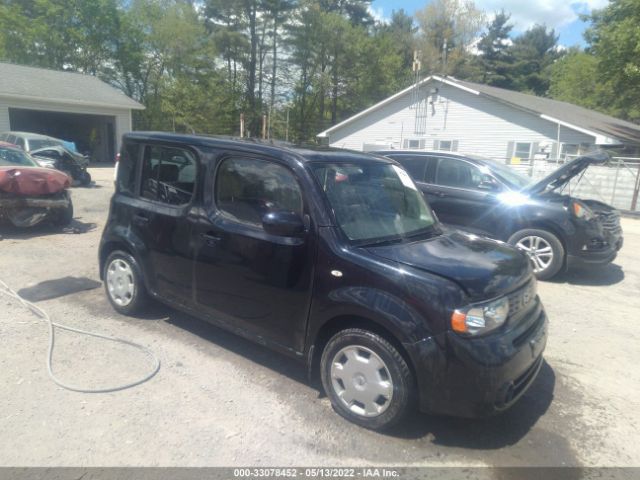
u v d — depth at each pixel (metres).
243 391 3.61
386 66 43.97
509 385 2.97
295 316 3.48
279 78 44.34
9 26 34.62
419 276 3.02
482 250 3.66
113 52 39.47
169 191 4.36
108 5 37.78
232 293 3.85
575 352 4.62
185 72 41.62
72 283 5.90
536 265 6.84
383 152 8.10
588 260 6.56
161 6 43.03
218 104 41.19
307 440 3.07
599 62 22.48
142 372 3.80
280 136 43.75
